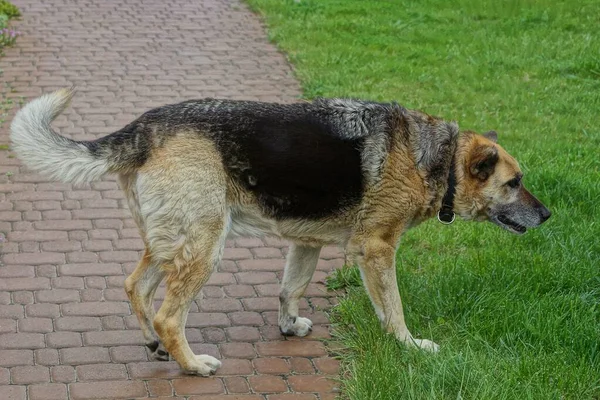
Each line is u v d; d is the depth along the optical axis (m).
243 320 5.81
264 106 5.16
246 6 13.53
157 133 4.97
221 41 11.77
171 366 5.23
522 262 6.26
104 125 8.78
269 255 6.73
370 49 11.59
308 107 5.20
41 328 5.51
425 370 4.96
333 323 5.79
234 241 6.90
